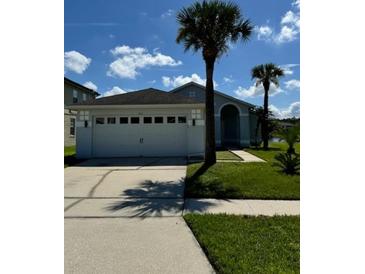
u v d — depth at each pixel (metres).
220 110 23.23
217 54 11.07
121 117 14.08
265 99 22.09
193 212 5.33
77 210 5.46
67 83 20.95
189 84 23.59
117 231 4.30
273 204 5.88
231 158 13.68
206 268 3.13
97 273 3.02
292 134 10.65
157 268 3.12
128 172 9.75
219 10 10.41
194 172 9.35
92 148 13.96
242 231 4.16
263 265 3.09
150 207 5.69
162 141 14.09
